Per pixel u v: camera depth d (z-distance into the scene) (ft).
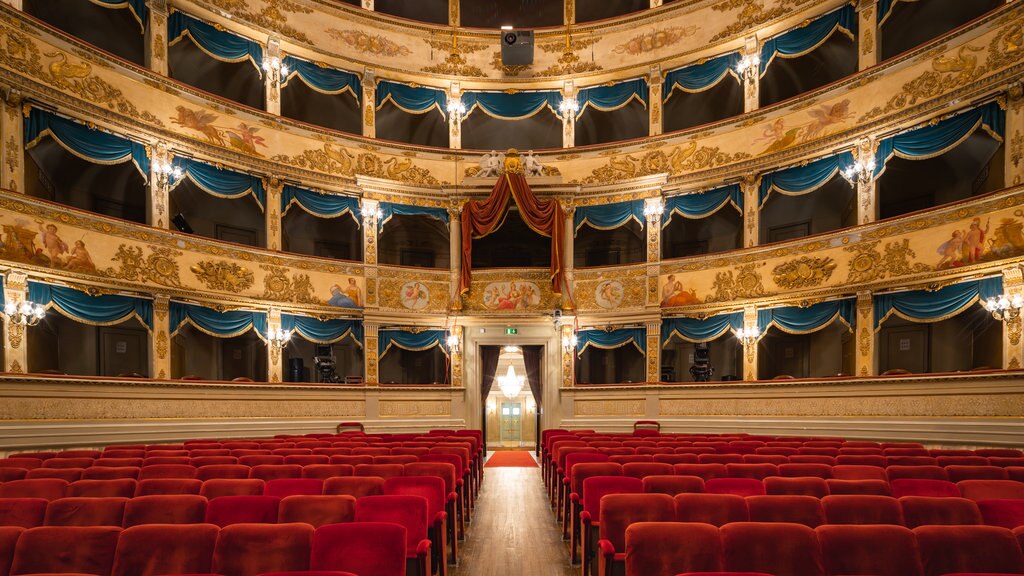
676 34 65.57
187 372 59.72
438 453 31.42
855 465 25.80
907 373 49.03
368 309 63.67
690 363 69.05
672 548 14.39
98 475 24.44
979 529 14.17
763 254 58.29
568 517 27.32
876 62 53.57
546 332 65.92
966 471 24.06
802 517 17.75
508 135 78.59
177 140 53.67
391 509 18.65
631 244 74.54
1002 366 44.75
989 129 45.44
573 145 68.80
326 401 60.08
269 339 58.54
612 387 63.41
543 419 64.64
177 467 24.86
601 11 72.28
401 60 68.13
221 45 58.85
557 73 69.26
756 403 56.24
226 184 57.52
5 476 23.76
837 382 51.29
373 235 64.80
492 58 69.92
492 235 75.20
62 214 45.42
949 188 57.77
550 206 65.72
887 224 50.39
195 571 14.14
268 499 18.31
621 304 64.75
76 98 47.06
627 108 76.18
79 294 46.65
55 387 42.57
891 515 17.70
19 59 43.88
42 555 13.99
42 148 52.60
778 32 60.39
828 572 14.05
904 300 49.57
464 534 27.50
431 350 72.69
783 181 58.65
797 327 55.83
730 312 60.08
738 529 14.53
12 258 42.24
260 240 68.03
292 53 63.16
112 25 59.41
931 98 48.32
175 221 56.44
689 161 63.36
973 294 45.27
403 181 66.33
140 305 50.55
